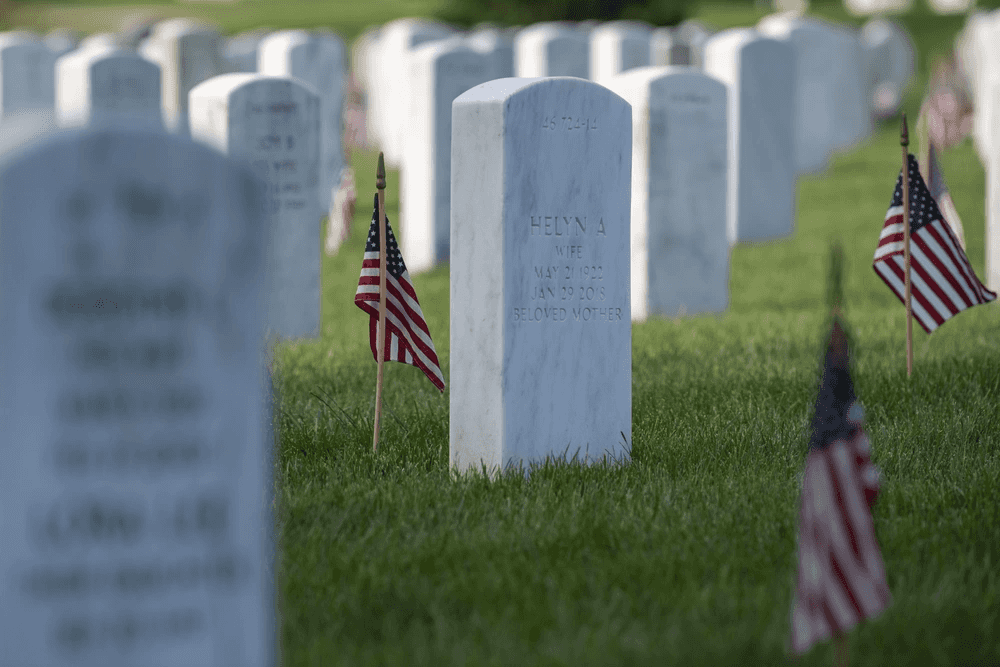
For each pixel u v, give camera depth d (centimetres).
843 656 867
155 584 693
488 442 1421
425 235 3406
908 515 1209
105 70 3569
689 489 1306
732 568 1056
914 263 1858
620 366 1499
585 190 1452
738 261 3503
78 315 668
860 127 6444
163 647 697
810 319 2531
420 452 1493
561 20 7375
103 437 679
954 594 980
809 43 5453
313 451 1502
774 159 3866
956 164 5331
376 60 6600
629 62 4834
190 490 696
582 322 1462
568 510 1223
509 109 1380
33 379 665
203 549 701
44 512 674
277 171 2409
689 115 2711
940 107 5928
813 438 889
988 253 2686
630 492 1295
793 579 1020
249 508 710
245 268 696
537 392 1430
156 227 675
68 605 681
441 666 861
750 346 2189
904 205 1850
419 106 3397
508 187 1388
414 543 1120
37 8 13462
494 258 1398
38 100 4872
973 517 1185
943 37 9862
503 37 5703
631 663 856
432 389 1866
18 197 652
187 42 4112
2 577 669
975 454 1478
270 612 947
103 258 668
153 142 669
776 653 878
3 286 655
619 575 1033
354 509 1222
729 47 3822
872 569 873
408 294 1535
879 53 7338
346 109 6128
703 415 1656
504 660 866
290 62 4638
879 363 1980
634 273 2730
